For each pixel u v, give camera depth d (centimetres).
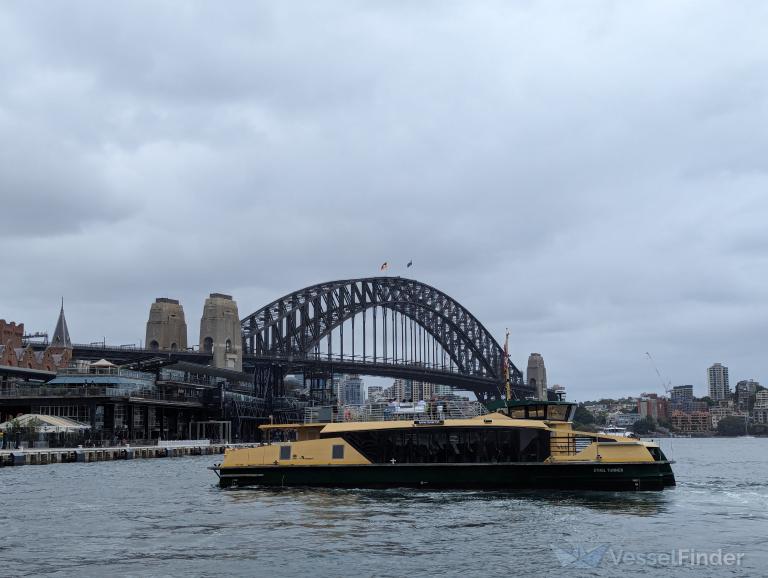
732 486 7544
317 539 4494
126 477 8356
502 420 6425
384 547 4303
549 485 6225
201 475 8619
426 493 6138
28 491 6869
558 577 3769
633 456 6225
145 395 15238
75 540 4512
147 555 4141
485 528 4788
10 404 14400
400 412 6869
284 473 6556
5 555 4147
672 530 4788
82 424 13500
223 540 4488
